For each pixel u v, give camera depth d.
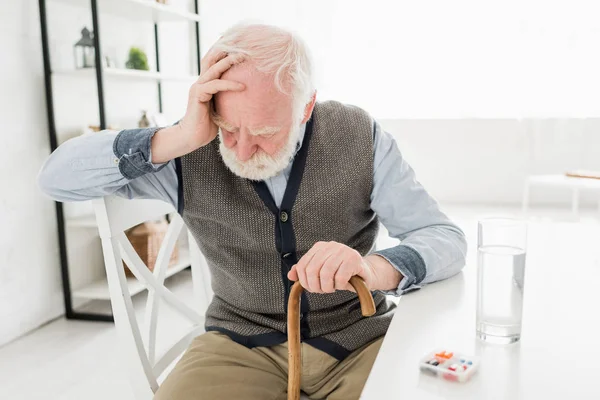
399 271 0.91
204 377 1.01
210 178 1.09
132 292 2.68
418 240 1.01
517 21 4.34
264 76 0.90
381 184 1.15
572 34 4.28
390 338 0.74
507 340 0.72
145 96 3.42
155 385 1.10
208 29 4.14
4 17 2.34
